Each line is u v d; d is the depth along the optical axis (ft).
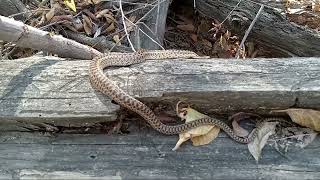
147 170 1.76
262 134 1.85
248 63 1.94
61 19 2.54
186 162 1.78
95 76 1.87
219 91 1.82
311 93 1.81
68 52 2.17
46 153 1.84
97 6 2.62
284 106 1.85
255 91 1.81
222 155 1.80
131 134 1.89
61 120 1.86
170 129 1.85
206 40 3.01
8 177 1.77
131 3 2.63
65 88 1.91
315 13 2.43
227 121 1.93
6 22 1.87
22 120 1.88
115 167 1.77
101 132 1.90
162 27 2.63
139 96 1.86
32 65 2.03
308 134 1.85
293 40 2.35
